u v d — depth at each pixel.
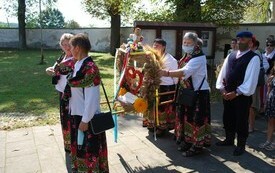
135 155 4.56
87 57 3.18
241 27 12.46
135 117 6.36
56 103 7.46
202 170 4.12
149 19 11.00
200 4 10.34
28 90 8.91
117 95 4.46
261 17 13.21
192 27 7.95
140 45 4.38
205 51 8.55
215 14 10.75
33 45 24.83
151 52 4.33
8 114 6.54
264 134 5.48
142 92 4.24
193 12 10.23
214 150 4.75
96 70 3.12
